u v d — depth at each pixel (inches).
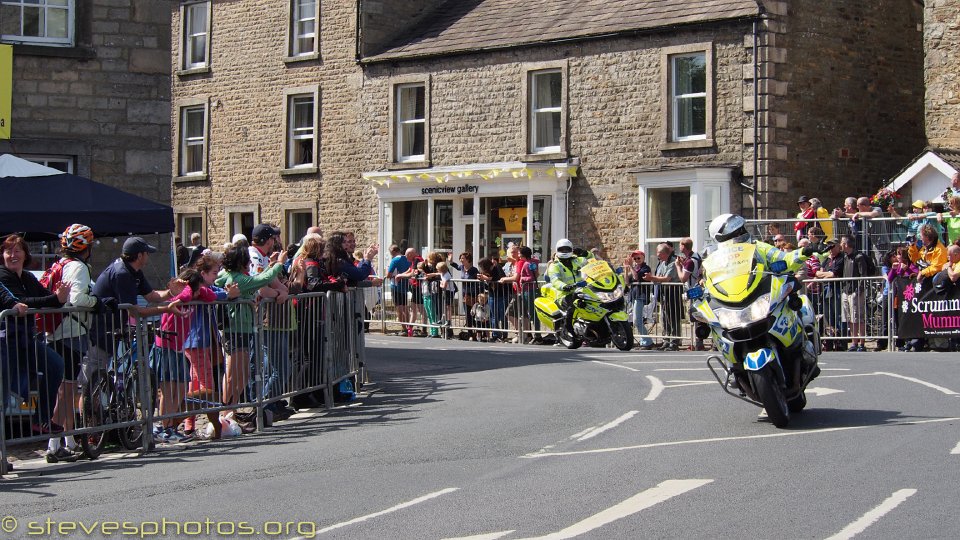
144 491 395.5
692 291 502.3
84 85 856.9
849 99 1256.2
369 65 1461.6
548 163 1302.9
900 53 1314.0
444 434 493.0
